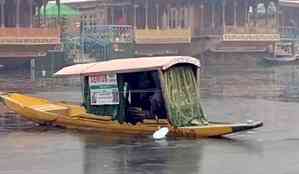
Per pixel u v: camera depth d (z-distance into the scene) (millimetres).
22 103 40688
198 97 35688
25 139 33844
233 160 27734
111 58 120688
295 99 60812
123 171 25469
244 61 135375
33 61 111562
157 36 128000
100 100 36562
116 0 138125
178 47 133875
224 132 33375
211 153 29375
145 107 35219
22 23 116000
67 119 37594
